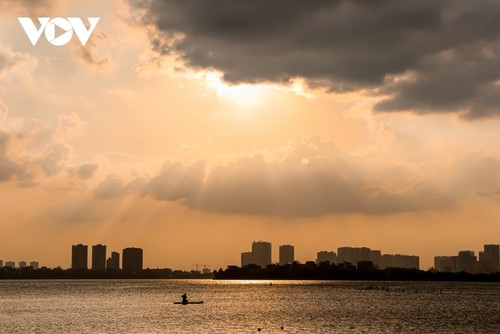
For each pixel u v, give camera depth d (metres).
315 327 168.88
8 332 159.62
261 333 155.88
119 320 186.88
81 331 160.12
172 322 180.25
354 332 158.88
